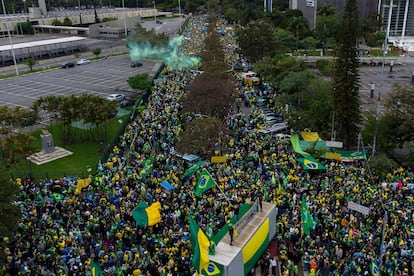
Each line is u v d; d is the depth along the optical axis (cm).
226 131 5372
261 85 8569
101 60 13025
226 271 2598
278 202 3725
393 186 4112
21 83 10125
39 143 6009
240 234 2927
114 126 6619
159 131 5691
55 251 3247
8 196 3209
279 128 5816
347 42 5291
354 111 5472
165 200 3884
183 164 4784
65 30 19138
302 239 3331
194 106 6094
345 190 4006
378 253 3122
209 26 16225
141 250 3288
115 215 3672
